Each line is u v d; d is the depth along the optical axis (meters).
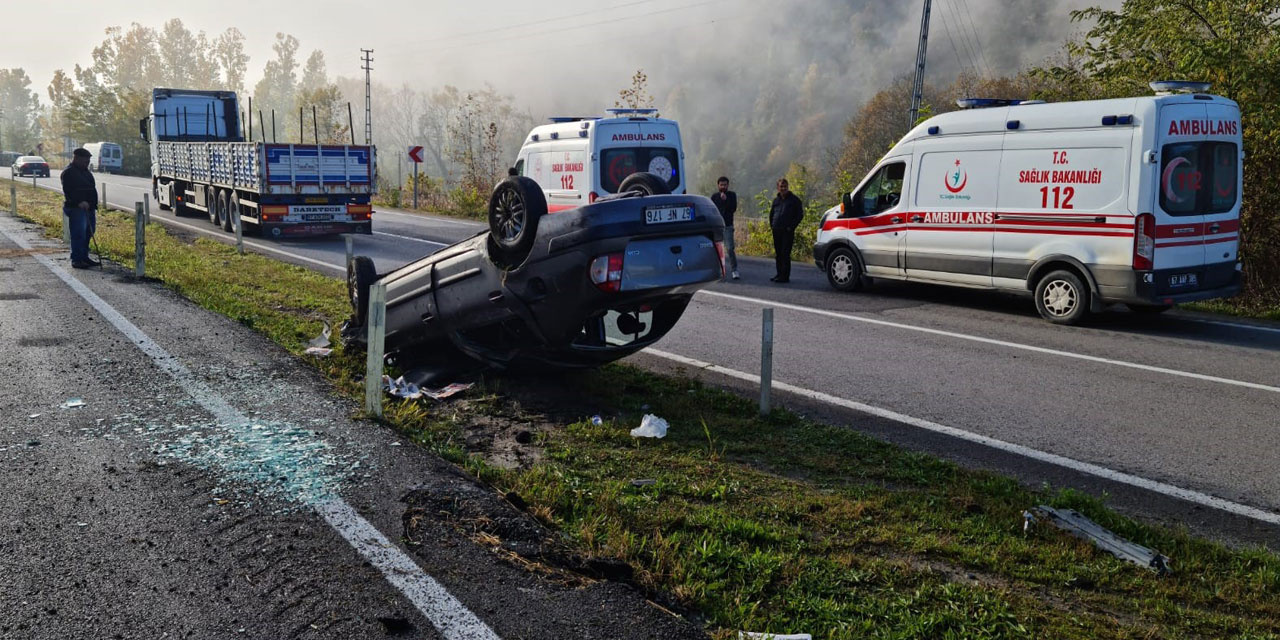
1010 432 6.52
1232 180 10.99
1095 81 16.16
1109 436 6.44
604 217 6.14
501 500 4.70
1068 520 4.61
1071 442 6.30
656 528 4.46
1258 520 4.96
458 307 7.12
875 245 13.08
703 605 3.71
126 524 4.30
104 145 70.75
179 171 25.42
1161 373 8.37
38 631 3.38
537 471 5.19
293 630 3.41
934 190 12.23
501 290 6.75
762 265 17.69
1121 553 4.29
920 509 4.80
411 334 7.63
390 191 37.38
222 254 16.11
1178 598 3.93
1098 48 15.93
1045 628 3.59
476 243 7.00
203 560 3.96
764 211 21.27
